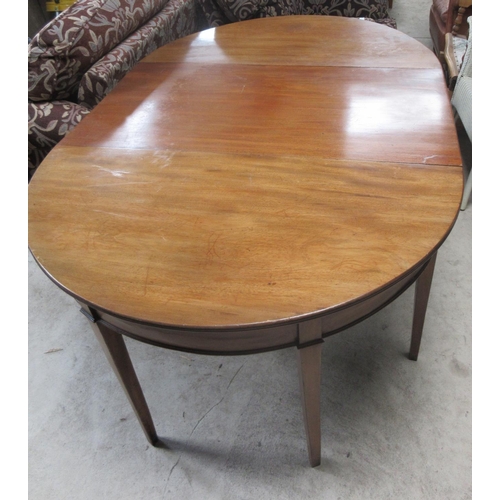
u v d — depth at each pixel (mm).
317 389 943
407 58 1387
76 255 821
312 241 802
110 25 1444
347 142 1042
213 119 1170
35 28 2889
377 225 821
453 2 2217
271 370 1403
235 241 817
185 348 871
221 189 940
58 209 926
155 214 893
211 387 1374
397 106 1152
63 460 1235
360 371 1370
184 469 1191
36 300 1685
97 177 1003
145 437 1271
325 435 1226
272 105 1207
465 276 1627
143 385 1394
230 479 1163
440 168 938
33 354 1506
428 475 1131
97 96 1425
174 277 763
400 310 1539
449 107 1133
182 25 1918
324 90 1254
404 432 1219
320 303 700
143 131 1146
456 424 1226
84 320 1609
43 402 1374
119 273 780
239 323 684
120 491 1165
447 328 1467
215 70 1410
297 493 1122
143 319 706
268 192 920
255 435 1249
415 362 1383
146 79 1386
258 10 2002
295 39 1576
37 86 1358
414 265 744
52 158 1070
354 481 1133
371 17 2418
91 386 1407
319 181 935
